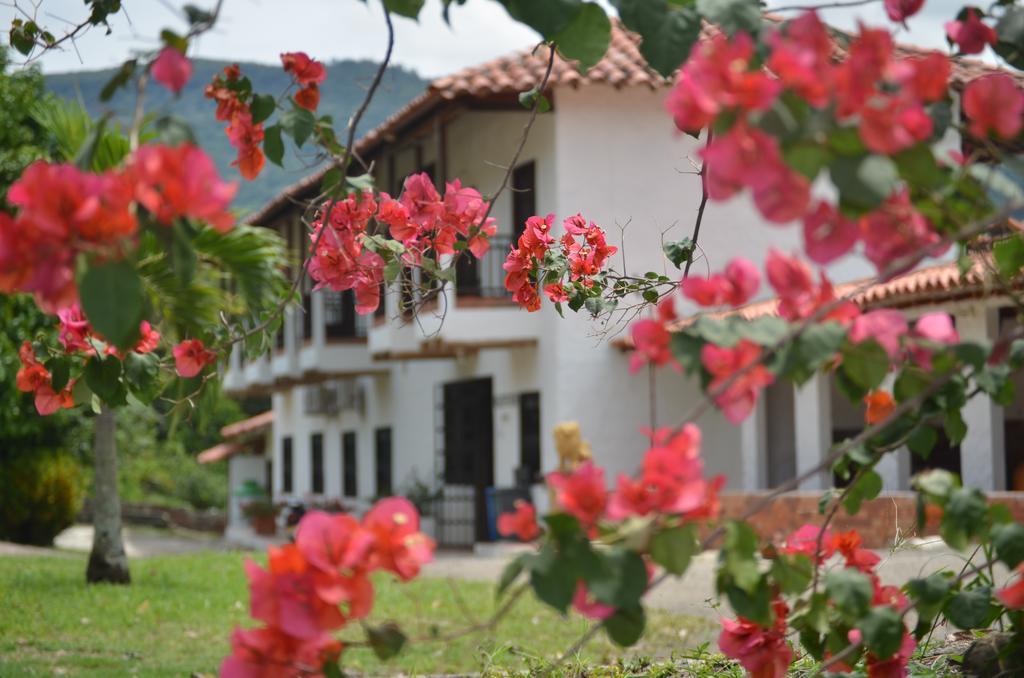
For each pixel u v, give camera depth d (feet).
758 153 5.93
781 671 8.82
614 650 25.57
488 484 67.82
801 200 5.98
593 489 6.77
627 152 56.65
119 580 42.50
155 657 28.71
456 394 71.15
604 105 56.54
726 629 8.84
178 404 11.25
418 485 72.08
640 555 6.70
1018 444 50.52
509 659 24.99
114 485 43.01
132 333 6.44
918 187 6.81
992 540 8.04
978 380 8.23
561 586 6.62
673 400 57.67
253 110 9.83
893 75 6.12
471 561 53.06
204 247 8.47
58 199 6.07
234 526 113.39
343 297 81.76
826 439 50.44
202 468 163.12
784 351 6.86
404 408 79.05
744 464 53.57
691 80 6.16
